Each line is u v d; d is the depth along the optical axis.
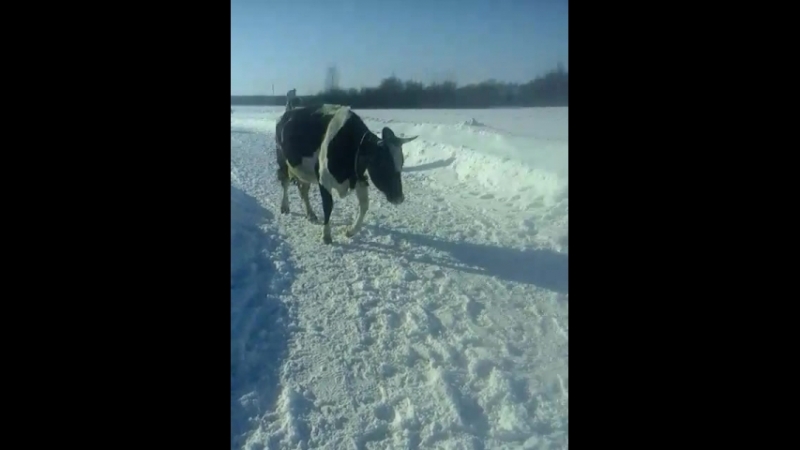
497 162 11.48
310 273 6.27
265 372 4.28
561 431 3.68
